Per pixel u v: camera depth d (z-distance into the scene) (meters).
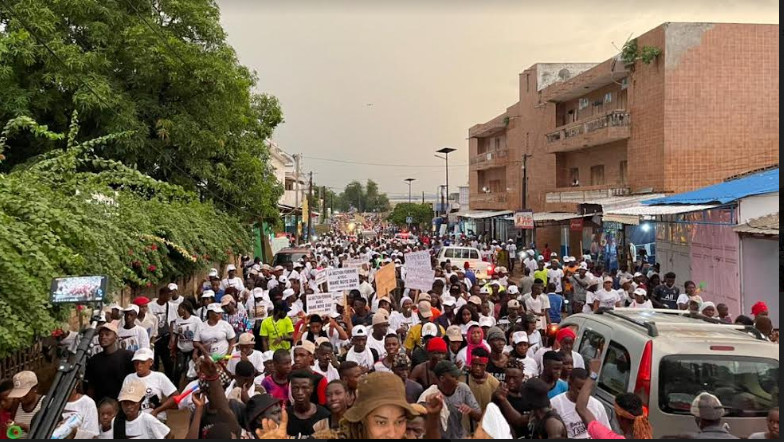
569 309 16.11
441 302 11.84
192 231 15.61
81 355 4.62
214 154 20.58
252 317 12.93
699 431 5.06
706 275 17.61
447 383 5.89
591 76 30.75
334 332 9.89
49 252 7.72
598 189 30.30
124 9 18.12
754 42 25.06
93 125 17.75
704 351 5.73
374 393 3.23
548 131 38.53
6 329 6.54
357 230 81.50
